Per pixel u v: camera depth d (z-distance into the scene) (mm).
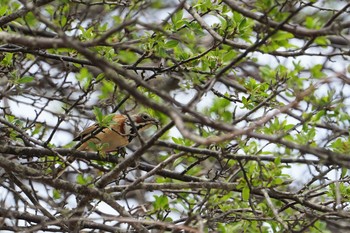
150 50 10586
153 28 7715
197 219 9156
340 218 10414
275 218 9914
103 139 12227
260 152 10016
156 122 12414
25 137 10836
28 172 9969
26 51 10828
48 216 9953
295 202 10734
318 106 9367
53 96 12281
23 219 10641
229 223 10844
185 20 10469
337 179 10047
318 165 10906
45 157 11039
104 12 12281
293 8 9234
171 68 10828
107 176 9742
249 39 10344
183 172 10953
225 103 10336
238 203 11328
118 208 9789
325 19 12609
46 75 13461
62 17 10930
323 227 10555
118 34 11070
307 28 9062
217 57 10836
